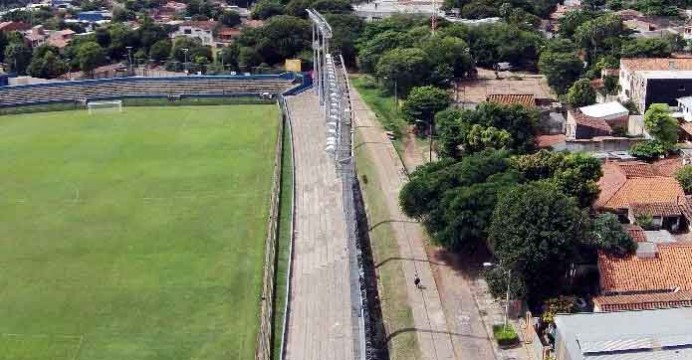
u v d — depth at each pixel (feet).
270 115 521.65
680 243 267.39
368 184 375.25
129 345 238.68
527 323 240.94
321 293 264.11
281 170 399.24
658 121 409.28
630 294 245.65
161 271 287.28
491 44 632.38
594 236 261.24
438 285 270.87
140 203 356.38
